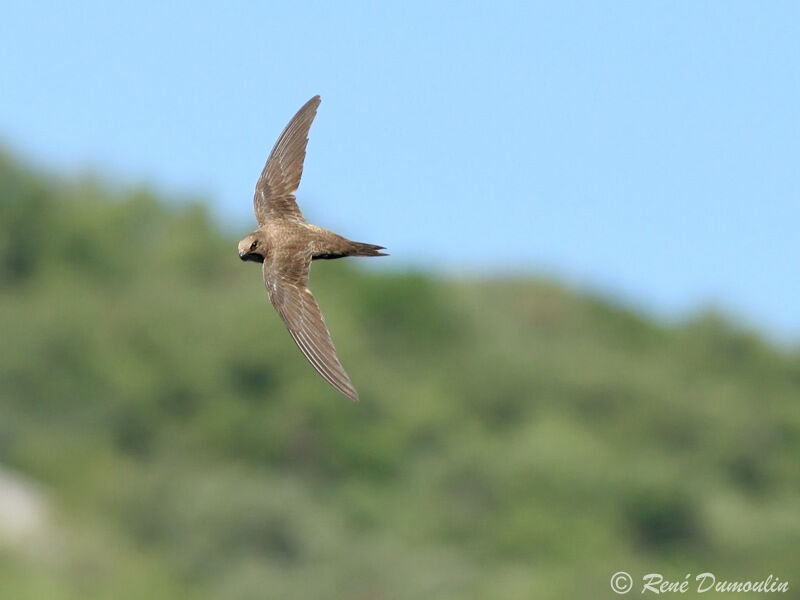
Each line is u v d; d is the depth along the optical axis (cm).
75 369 4762
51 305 5103
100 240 5666
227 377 4791
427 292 5522
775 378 5666
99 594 3159
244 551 3600
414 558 3653
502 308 5919
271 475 4391
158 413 4697
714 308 5884
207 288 5566
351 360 5025
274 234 1307
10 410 4566
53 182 6072
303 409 4688
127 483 3775
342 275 5675
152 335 4875
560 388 5259
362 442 4662
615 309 6025
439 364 5350
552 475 4381
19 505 3653
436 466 4522
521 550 4047
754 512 4603
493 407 5141
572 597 3728
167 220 5900
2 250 5634
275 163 1380
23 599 3011
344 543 3634
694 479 4669
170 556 3575
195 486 3703
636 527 4338
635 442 5091
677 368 5638
